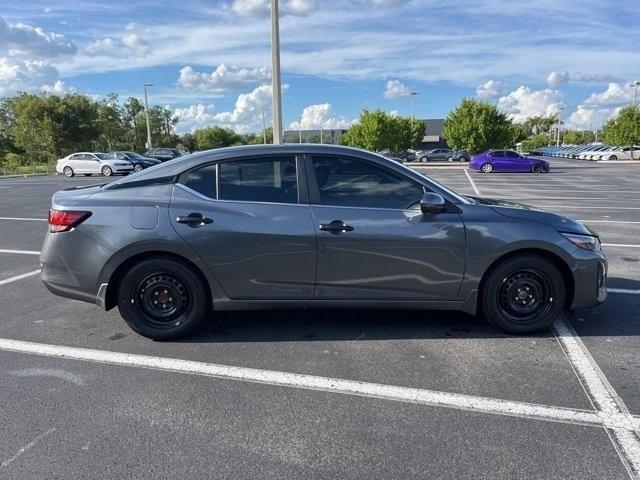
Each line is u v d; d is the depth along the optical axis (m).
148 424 3.05
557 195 17.30
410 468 2.63
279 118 11.96
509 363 3.84
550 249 4.16
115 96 63.44
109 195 4.25
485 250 4.15
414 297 4.22
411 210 4.16
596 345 4.17
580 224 4.40
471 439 2.87
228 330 4.56
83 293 4.26
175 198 4.18
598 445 2.81
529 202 15.08
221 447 2.82
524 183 23.08
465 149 50.66
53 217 4.28
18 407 3.26
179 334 4.30
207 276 4.18
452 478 2.55
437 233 4.12
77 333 4.54
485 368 3.76
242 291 4.21
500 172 32.00
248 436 2.92
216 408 3.23
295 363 3.88
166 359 3.97
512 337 4.34
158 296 4.30
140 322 4.30
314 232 4.10
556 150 71.12
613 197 16.44
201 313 4.29
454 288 4.21
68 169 34.97
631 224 10.63
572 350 4.07
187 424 3.05
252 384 3.55
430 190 4.21
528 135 114.69
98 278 4.20
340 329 4.56
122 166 34.66
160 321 4.32
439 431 2.95
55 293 4.36
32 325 4.75
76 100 50.16
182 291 4.28
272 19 11.61
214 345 4.24
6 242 9.13
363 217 4.12
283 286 4.20
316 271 4.16
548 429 2.96
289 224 4.11
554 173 30.88
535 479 2.53
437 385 3.51
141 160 37.62
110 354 4.07
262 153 4.24
